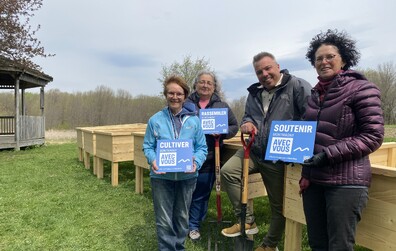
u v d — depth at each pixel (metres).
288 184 2.83
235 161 3.11
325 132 2.08
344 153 1.91
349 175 1.96
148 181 6.74
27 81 13.05
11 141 11.96
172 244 2.96
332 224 2.03
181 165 2.79
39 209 4.74
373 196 2.25
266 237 3.15
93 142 7.01
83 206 4.92
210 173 3.63
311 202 2.21
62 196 5.45
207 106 3.67
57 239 3.71
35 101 38.66
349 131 1.99
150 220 4.32
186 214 3.03
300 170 2.69
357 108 1.95
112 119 39.31
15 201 5.12
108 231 3.95
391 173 2.10
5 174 7.24
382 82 29.05
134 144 5.71
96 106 39.34
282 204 3.00
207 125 3.51
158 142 2.84
